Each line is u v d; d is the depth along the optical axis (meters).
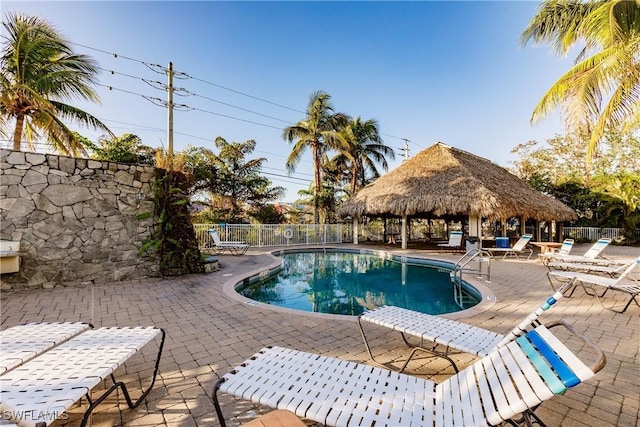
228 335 4.02
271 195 24.58
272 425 1.61
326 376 2.10
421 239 23.31
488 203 12.57
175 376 2.96
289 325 4.38
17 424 1.53
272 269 10.05
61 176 6.82
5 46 9.72
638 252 15.16
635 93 7.68
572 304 5.39
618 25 7.05
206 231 15.39
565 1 8.64
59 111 11.23
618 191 19.95
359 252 15.95
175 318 4.71
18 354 2.28
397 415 1.73
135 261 7.71
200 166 20.92
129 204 7.70
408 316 3.42
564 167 27.69
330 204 23.30
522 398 1.55
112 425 2.25
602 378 2.89
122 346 2.46
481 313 4.94
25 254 6.40
